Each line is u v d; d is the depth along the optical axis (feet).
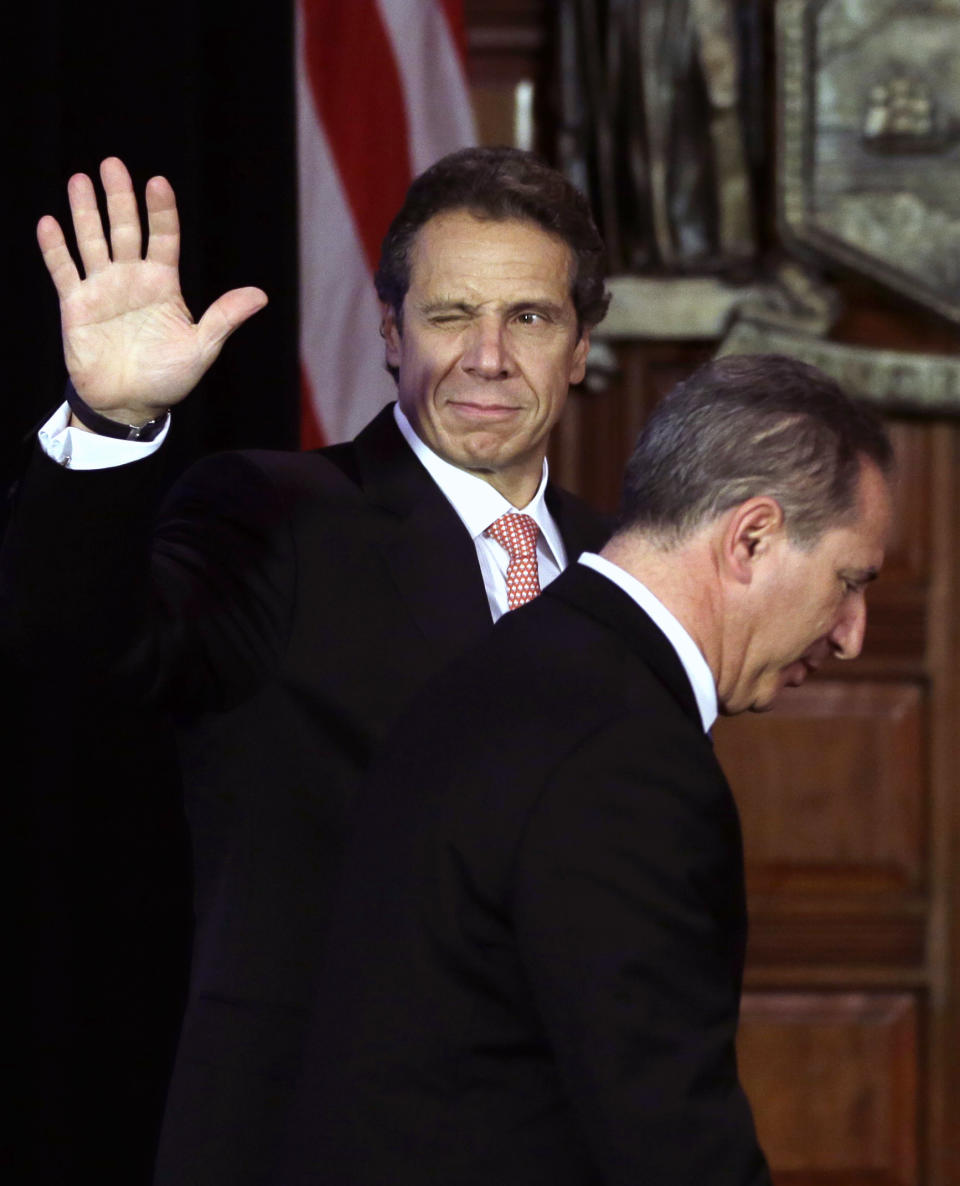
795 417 14.56
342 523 19.57
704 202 37.11
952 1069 39.70
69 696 29.04
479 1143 13.26
